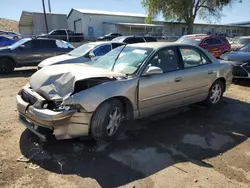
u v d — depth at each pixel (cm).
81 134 340
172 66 448
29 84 397
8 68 1048
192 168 311
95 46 920
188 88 473
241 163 325
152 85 404
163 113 510
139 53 431
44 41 1131
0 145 357
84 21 3638
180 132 418
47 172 296
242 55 813
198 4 3609
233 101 615
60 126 323
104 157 330
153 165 315
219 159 334
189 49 489
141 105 398
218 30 5009
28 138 381
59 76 359
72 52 955
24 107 351
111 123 367
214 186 277
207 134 413
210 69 516
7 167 303
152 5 3475
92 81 352
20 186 270
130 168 307
